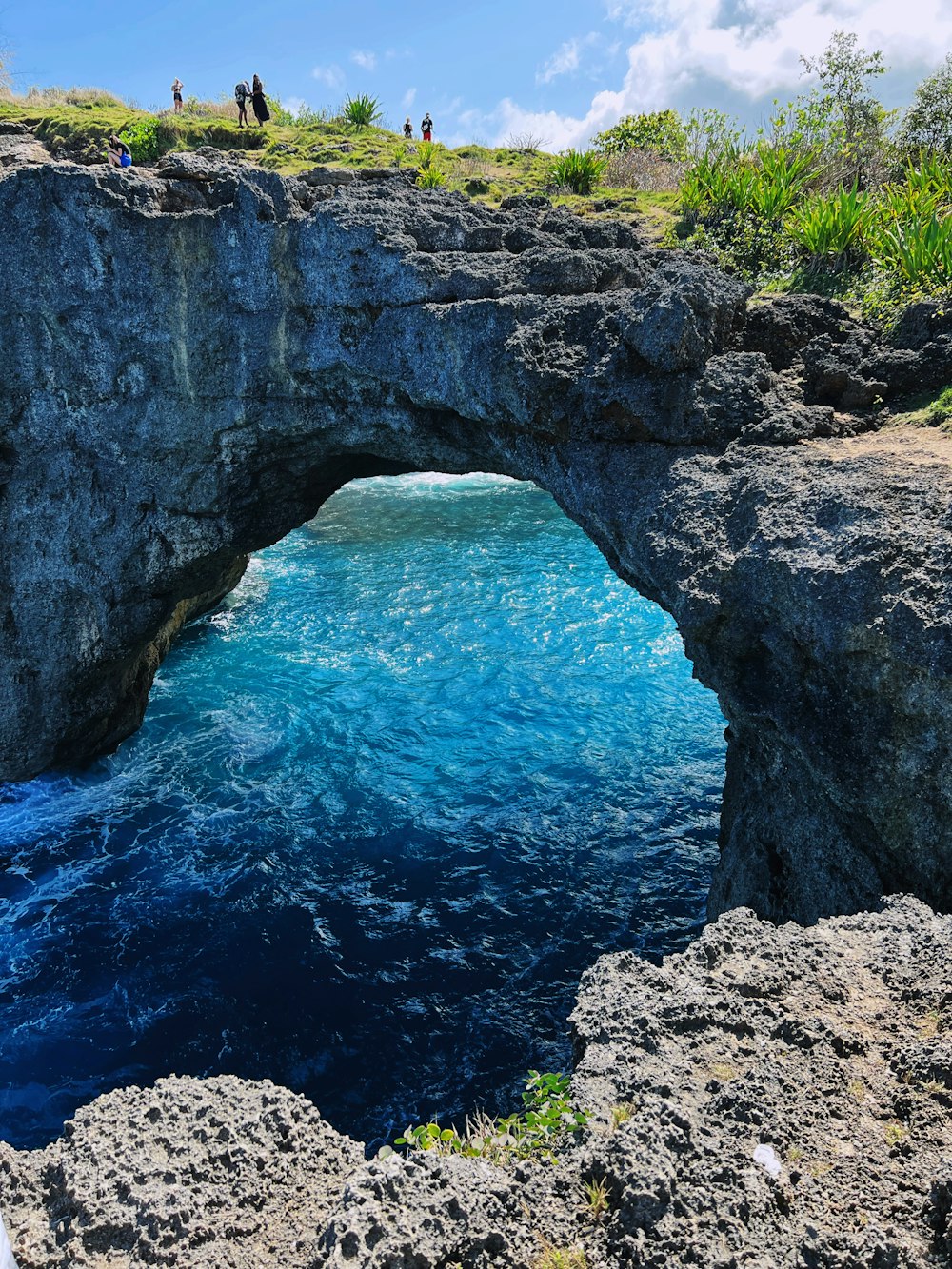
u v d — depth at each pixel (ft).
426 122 91.97
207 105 96.58
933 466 29.58
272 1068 39.06
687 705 66.69
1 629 56.59
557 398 40.47
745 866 37.04
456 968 43.88
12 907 48.96
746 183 54.49
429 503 120.26
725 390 37.42
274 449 52.60
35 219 48.24
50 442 52.90
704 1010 17.71
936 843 26.66
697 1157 14.65
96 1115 16.31
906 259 43.21
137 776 60.54
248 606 86.69
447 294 44.32
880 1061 16.66
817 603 27.53
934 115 64.69
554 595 86.99
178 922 47.57
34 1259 13.82
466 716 66.18
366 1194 13.91
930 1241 13.35
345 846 52.80
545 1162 15.07
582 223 51.16
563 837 53.01
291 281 47.34
